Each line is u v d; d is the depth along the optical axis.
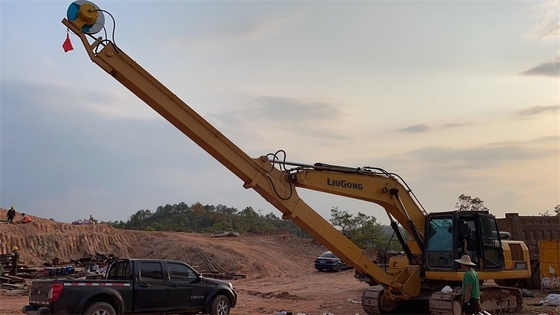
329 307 17.53
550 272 20.56
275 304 18.67
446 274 13.89
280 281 30.22
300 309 17.12
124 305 12.22
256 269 37.19
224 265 38.00
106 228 44.25
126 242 43.28
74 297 11.41
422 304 15.56
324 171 13.59
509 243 15.95
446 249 14.15
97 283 11.90
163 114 11.48
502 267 15.04
